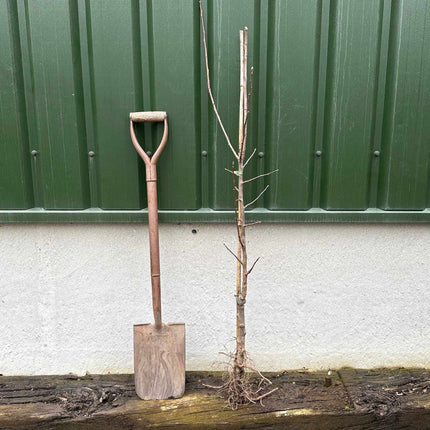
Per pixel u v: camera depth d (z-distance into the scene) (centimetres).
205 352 250
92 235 238
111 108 222
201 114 227
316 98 226
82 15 217
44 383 241
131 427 213
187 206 233
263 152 231
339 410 217
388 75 225
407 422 219
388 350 253
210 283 244
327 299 248
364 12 217
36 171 231
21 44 219
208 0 216
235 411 216
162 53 218
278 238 240
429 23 219
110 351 250
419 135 229
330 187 232
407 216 234
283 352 252
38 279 242
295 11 216
